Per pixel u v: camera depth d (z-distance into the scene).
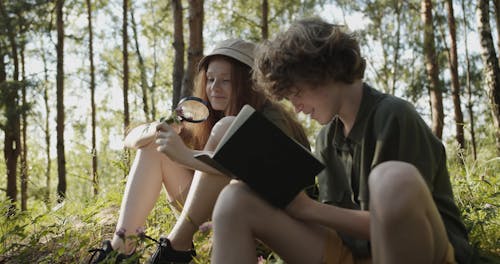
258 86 2.13
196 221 2.39
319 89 1.85
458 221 1.89
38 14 14.91
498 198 3.08
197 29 8.46
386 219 1.45
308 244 1.87
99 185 5.04
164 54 23.75
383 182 1.46
